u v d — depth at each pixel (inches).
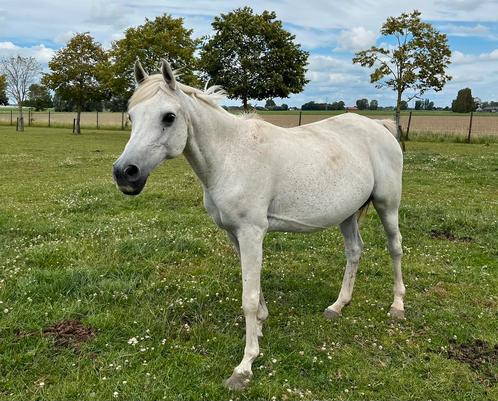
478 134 1201.4
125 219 314.0
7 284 197.6
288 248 268.7
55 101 3189.0
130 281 206.4
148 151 124.4
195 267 230.4
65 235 276.7
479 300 203.5
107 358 149.1
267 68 1314.0
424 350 161.9
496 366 152.6
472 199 405.4
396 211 189.3
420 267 239.0
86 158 722.8
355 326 177.2
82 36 1472.7
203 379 141.6
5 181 494.3
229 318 180.7
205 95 139.6
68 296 190.2
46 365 144.0
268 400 133.1
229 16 1315.2
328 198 158.2
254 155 142.3
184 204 371.2
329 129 175.5
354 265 191.6
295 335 168.9
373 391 139.0
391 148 183.5
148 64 1261.1
